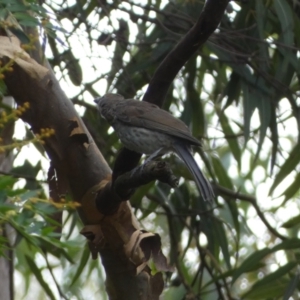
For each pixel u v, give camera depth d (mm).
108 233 8062
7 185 5527
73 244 5961
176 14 11242
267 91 10906
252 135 13664
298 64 10578
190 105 11805
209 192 8406
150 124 8906
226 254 12109
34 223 5793
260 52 10969
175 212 12375
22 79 7957
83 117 11422
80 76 10945
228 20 11516
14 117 5844
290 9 10625
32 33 8156
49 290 11312
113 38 10602
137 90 11617
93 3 11453
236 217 12594
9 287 10070
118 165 7484
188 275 13820
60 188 8156
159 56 11078
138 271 7938
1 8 6496
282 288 11047
